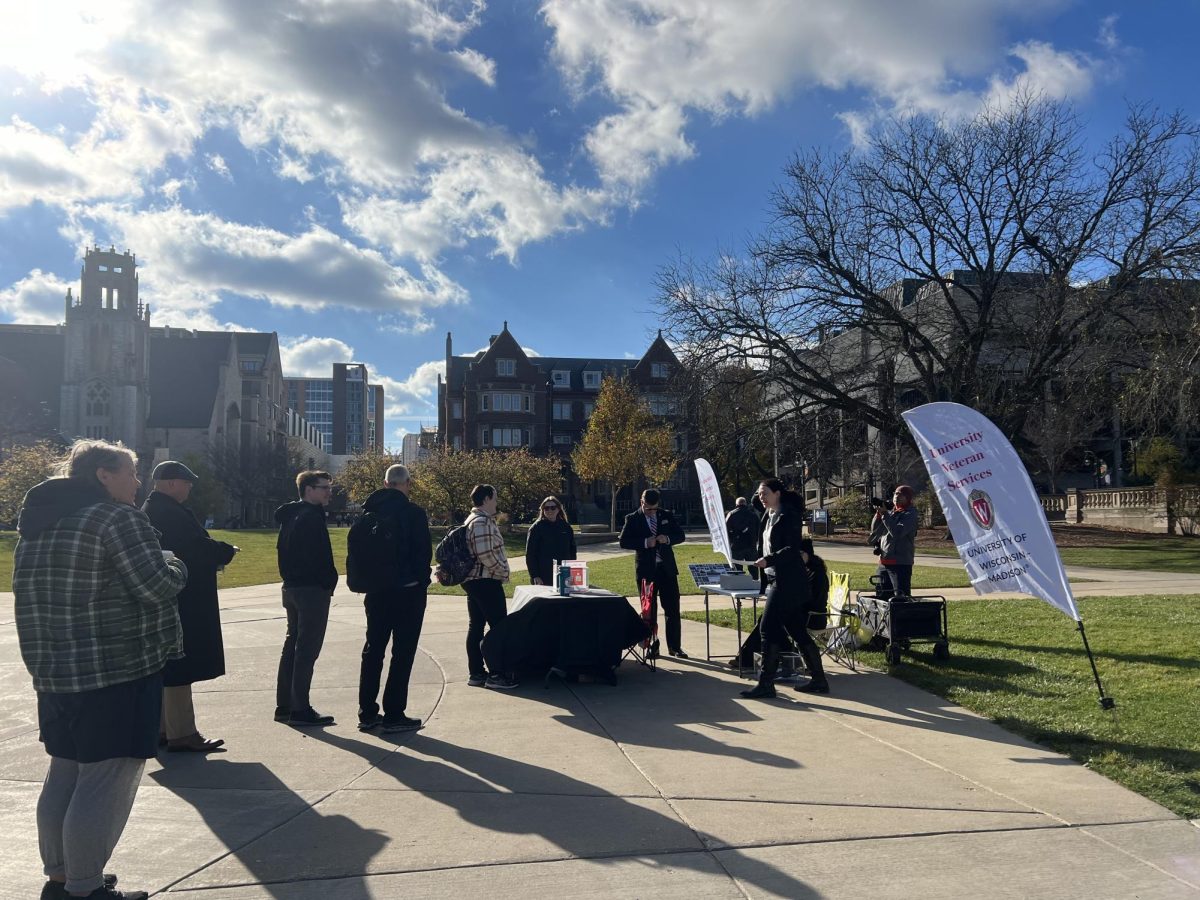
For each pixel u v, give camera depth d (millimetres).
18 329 105562
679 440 51188
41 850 3711
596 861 4109
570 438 78500
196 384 95125
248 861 4145
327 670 9172
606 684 8336
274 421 114625
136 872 4031
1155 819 4598
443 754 5969
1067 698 7230
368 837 4438
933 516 38906
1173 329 25562
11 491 48312
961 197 30953
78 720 3645
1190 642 9609
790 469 39250
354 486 54000
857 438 34875
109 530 3715
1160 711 6656
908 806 4832
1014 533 7320
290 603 6898
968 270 34906
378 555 6438
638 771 5539
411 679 8641
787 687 8164
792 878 3902
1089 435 42594
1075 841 4305
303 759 5855
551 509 9844
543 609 8219
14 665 9445
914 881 3865
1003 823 4555
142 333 92375
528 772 5527
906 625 9039
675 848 4258
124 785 3721
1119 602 13750
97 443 3980
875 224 31016
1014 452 7312
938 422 7719
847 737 6328
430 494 48188
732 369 32062
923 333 35500
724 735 6426
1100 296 28344
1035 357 31109
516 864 4082
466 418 76812
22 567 3703
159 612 3889
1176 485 34031
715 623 12695
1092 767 5469
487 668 8570
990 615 12414
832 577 9625
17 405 80875
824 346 33094
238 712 7266
